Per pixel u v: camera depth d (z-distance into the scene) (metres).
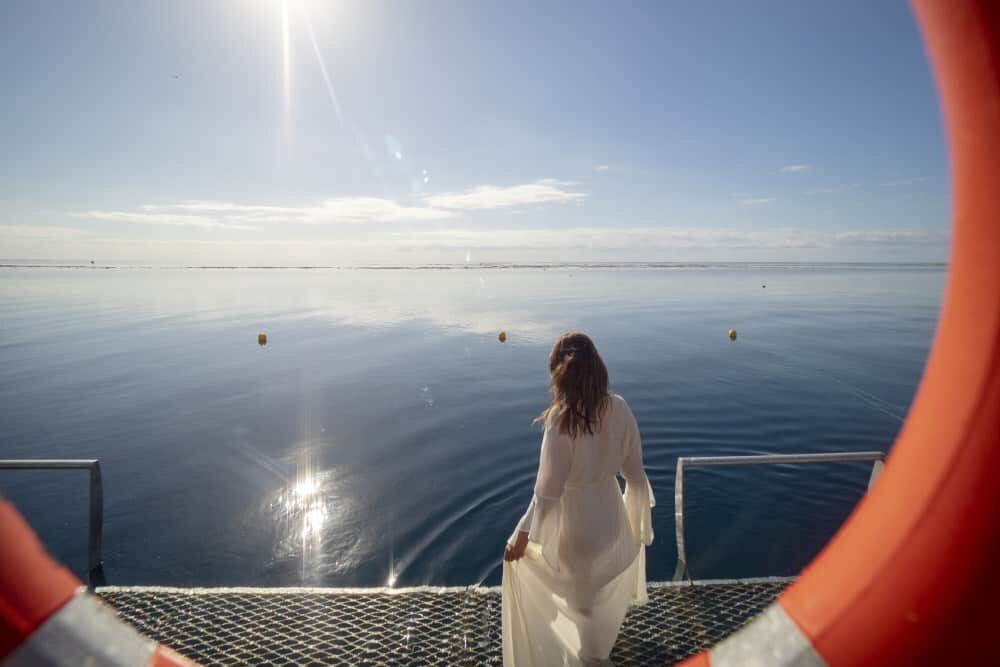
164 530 4.42
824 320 17.89
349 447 6.46
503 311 21.53
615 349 12.73
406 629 2.45
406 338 14.97
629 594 2.14
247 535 4.33
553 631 2.08
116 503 4.95
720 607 2.56
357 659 2.27
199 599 2.64
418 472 5.65
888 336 14.36
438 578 3.70
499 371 10.63
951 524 0.62
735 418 7.20
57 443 6.70
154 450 6.42
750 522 4.22
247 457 6.16
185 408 8.26
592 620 2.01
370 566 3.87
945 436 0.65
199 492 5.20
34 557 0.74
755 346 12.97
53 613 0.71
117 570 3.83
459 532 4.35
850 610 0.70
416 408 8.16
